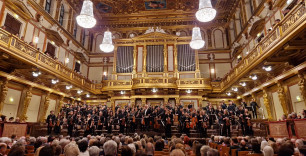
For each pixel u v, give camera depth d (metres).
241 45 19.83
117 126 13.15
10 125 9.81
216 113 11.70
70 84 17.09
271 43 10.02
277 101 13.78
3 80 11.86
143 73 20.09
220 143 6.98
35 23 14.94
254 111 13.42
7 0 12.20
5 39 9.80
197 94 19.42
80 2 21.48
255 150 4.13
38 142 5.18
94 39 24.84
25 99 13.75
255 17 15.85
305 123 7.72
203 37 23.53
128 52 21.31
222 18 23.50
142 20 23.94
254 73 13.84
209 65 22.59
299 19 7.83
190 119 11.30
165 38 21.14
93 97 21.98
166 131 11.25
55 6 17.59
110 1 21.70
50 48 17.02
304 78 10.59
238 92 19.73
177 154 2.69
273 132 9.94
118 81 19.86
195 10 23.08
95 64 24.06
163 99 19.38
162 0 21.66
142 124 11.55
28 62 11.45
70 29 20.20
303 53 10.62
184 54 20.80
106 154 3.36
